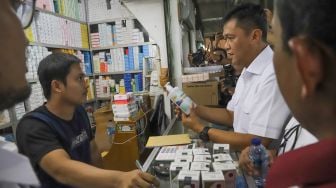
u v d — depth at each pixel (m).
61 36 3.48
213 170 0.97
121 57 3.93
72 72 1.31
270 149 1.21
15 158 0.52
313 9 0.29
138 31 3.80
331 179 0.28
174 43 3.50
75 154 1.35
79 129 1.44
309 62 0.29
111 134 3.07
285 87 0.34
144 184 0.89
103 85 4.07
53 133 1.22
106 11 3.92
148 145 1.51
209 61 3.89
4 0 0.47
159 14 3.48
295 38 0.30
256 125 1.27
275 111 1.21
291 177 0.32
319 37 0.28
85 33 4.01
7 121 2.56
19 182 0.52
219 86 2.85
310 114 0.33
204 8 5.59
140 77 3.86
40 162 1.10
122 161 2.99
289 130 1.07
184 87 2.85
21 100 0.50
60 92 1.29
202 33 6.74
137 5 3.52
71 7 3.72
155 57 3.65
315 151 0.31
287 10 0.32
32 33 2.94
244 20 1.40
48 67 1.28
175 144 1.48
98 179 0.96
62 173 1.05
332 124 0.31
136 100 3.30
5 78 0.47
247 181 1.00
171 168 1.00
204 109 1.84
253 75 1.43
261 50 1.44
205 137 1.43
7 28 0.47
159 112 3.42
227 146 1.25
